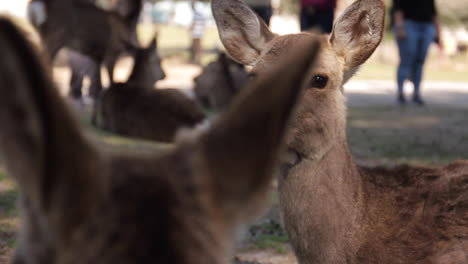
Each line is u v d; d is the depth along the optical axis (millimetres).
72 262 1197
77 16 12141
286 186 3359
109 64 12445
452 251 3258
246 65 3709
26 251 1322
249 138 1267
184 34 37312
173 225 1218
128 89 9680
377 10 3506
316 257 3328
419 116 12305
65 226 1205
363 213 3385
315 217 3301
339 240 3312
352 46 3516
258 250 5125
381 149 8805
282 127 1261
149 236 1198
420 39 13875
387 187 3506
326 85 3289
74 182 1189
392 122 11414
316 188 3301
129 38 12508
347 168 3391
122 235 1196
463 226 3312
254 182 1266
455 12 26797
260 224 5723
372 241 3334
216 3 3705
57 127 1144
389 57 25516
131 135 9461
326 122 3281
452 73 22828
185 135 1369
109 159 1296
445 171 3541
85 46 12305
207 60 24031
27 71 1092
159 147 8703
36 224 1283
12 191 6230
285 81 1252
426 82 19656
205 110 12430
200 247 1224
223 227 1274
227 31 3711
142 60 11539
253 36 3666
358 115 12250
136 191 1236
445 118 12070
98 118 10086
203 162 1284
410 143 9344
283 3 26766
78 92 12719
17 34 1075
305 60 1246
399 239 3328
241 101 1283
